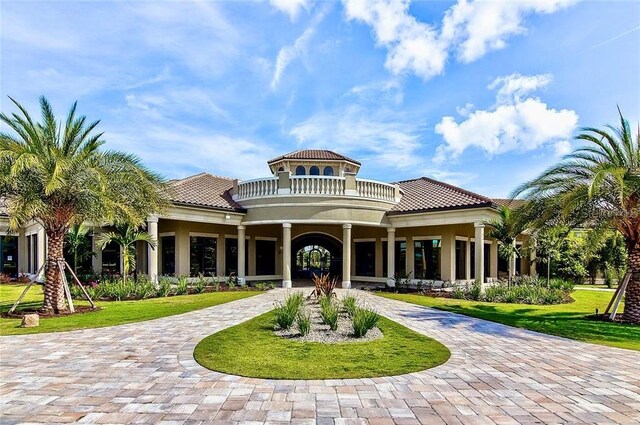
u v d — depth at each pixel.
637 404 5.66
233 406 5.50
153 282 18.70
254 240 25.89
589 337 10.16
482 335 10.29
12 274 28.03
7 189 12.55
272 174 28.33
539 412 5.36
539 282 22.42
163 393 5.98
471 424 4.96
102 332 10.27
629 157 12.80
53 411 5.30
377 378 6.75
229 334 9.90
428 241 24.00
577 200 12.05
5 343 9.11
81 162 12.83
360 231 26.83
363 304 15.89
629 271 12.76
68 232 20.48
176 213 20.16
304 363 7.55
